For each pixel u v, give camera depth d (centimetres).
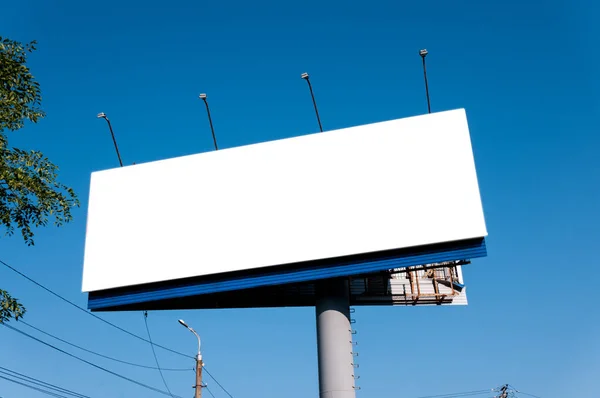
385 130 2498
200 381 2833
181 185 2653
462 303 2706
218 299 2650
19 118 1836
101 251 2625
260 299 2645
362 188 2431
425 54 2475
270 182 2542
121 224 2656
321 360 2338
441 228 2297
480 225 2270
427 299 2678
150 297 2514
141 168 2738
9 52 1842
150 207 2653
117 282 2553
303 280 2373
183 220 2588
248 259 2441
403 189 2389
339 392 2261
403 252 2320
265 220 2486
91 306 2562
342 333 2361
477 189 2330
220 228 2525
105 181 2756
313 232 2412
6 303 1678
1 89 1802
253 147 2625
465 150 2397
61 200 1852
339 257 2373
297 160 2548
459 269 2773
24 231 1842
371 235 2352
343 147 2517
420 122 2477
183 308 2670
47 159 1867
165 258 2539
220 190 2594
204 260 2489
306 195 2481
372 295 2648
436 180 2373
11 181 1736
